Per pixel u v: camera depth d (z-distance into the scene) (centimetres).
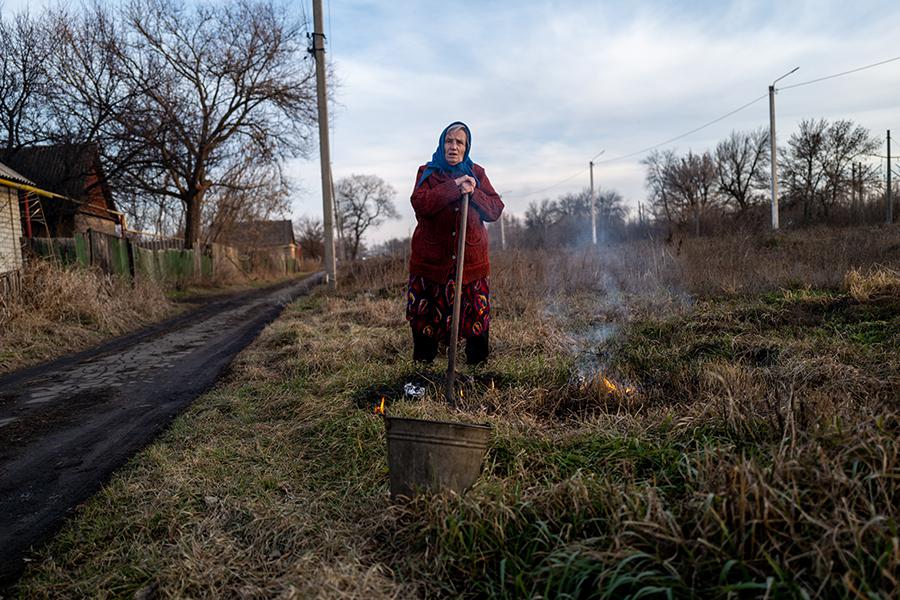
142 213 2656
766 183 3969
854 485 173
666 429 281
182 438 367
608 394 359
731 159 4184
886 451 186
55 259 1057
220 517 249
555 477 242
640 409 328
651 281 846
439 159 337
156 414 442
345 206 7475
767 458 221
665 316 623
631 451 255
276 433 359
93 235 1301
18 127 1808
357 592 179
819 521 161
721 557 163
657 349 493
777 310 570
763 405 277
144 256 1612
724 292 733
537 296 827
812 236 1475
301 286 2298
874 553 153
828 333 485
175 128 2009
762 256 948
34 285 894
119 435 394
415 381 421
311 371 518
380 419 333
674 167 4350
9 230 1321
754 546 164
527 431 297
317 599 175
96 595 200
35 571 222
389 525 222
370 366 494
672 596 154
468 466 224
